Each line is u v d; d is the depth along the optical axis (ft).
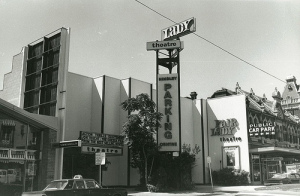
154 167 95.81
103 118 99.66
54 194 42.86
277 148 120.98
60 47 86.69
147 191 89.97
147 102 91.97
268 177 134.00
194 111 139.03
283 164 143.54
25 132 72.43
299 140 177.68
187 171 100.89
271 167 137.59
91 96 104.68
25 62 96.27
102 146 87.15
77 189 45.29
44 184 73.15
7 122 68.74
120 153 91.66
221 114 135.13
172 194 79.41
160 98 100.07
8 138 68.23
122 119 104.99
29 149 72.64
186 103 136.77
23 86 94.53
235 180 121.80
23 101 93.20
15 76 100.22
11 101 99.04
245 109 129.18
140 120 89.04
